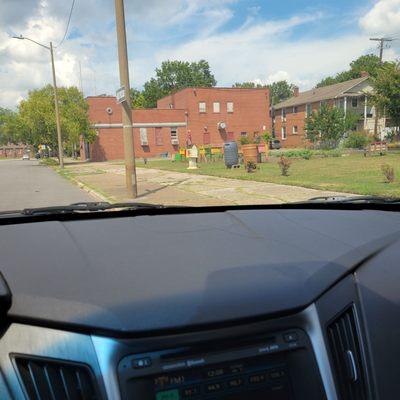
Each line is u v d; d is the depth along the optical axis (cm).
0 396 97
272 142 5794
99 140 5219
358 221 212
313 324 121
